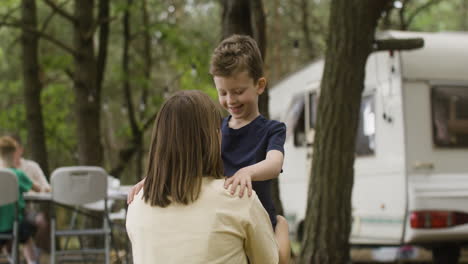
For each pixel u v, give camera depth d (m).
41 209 9.12
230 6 5.90
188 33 13.55
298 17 17.42
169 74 18.17
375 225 6.89
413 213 6.45
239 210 2.09
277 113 9.20
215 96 14.04
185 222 2.09
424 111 6.68
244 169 2.15
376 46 5.80
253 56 2.34
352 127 5.64
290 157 8.62
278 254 2.26
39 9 16.22
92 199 5.82
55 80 15.52
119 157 12.98
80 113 10.64
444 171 6.66
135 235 2.17
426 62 6.73
